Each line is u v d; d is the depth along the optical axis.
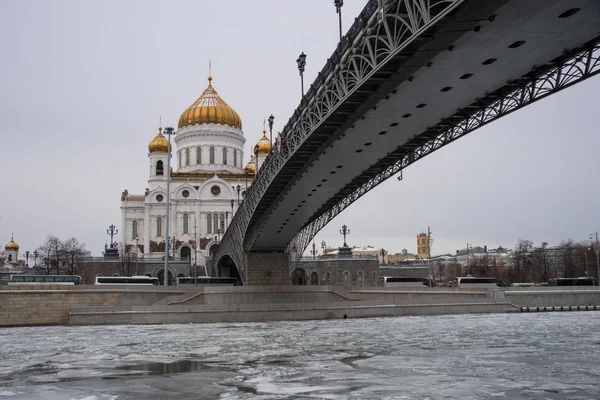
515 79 35.31
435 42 29.56
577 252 154.75
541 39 29.78
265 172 66.38
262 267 95.81
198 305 70.38
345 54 36.69
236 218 93.50
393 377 26.66
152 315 68.88
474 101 38.78
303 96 47.78
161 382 26.19
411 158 52.78
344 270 143.00
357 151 50.28
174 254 158.88
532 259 159.12
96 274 142.50
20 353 37.78
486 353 35.62
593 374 27.31
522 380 25.67
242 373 28.39
